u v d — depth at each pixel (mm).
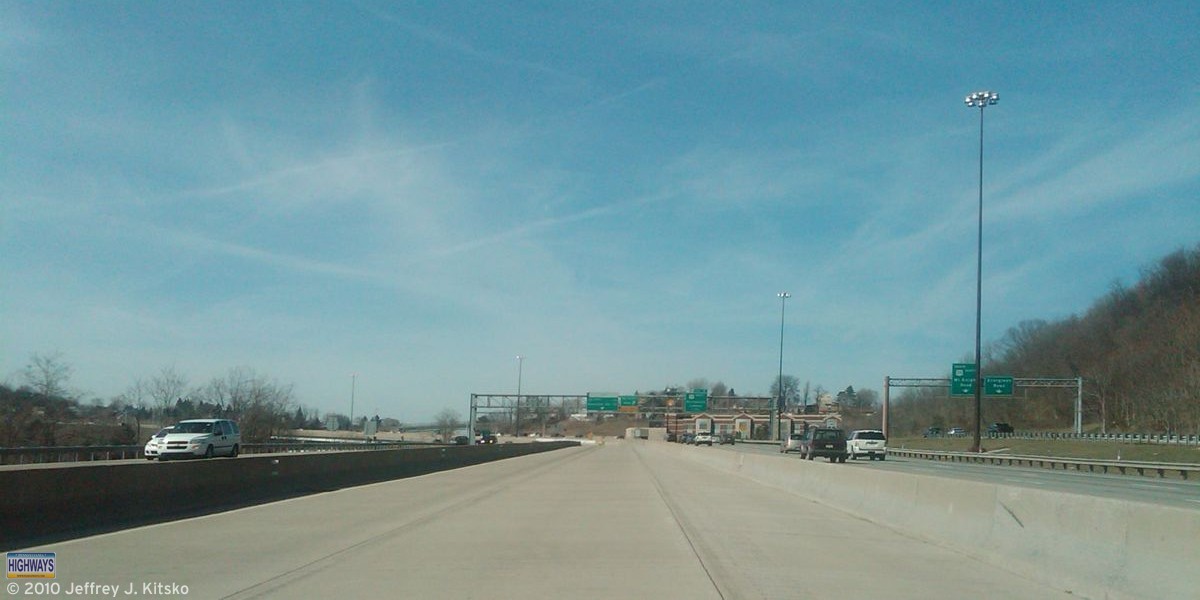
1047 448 68062
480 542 14906
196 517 18984
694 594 10336
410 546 14367
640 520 18766
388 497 25203
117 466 17703
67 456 47406
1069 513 11164
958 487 14727
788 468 29312
